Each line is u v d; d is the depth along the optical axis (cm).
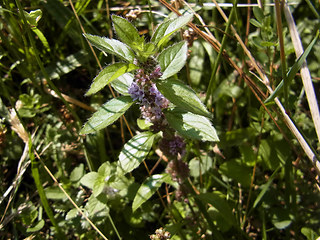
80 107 40
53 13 40
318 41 37
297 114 37
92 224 30
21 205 33
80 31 40
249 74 36
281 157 35
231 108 40
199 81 39
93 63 41
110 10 44
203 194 32
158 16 42
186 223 33
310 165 35
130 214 34
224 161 37
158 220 35
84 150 36
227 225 33
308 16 41
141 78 24
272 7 38
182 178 30
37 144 38
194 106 23
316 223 33
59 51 43
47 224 35
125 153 27
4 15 38
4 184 36
